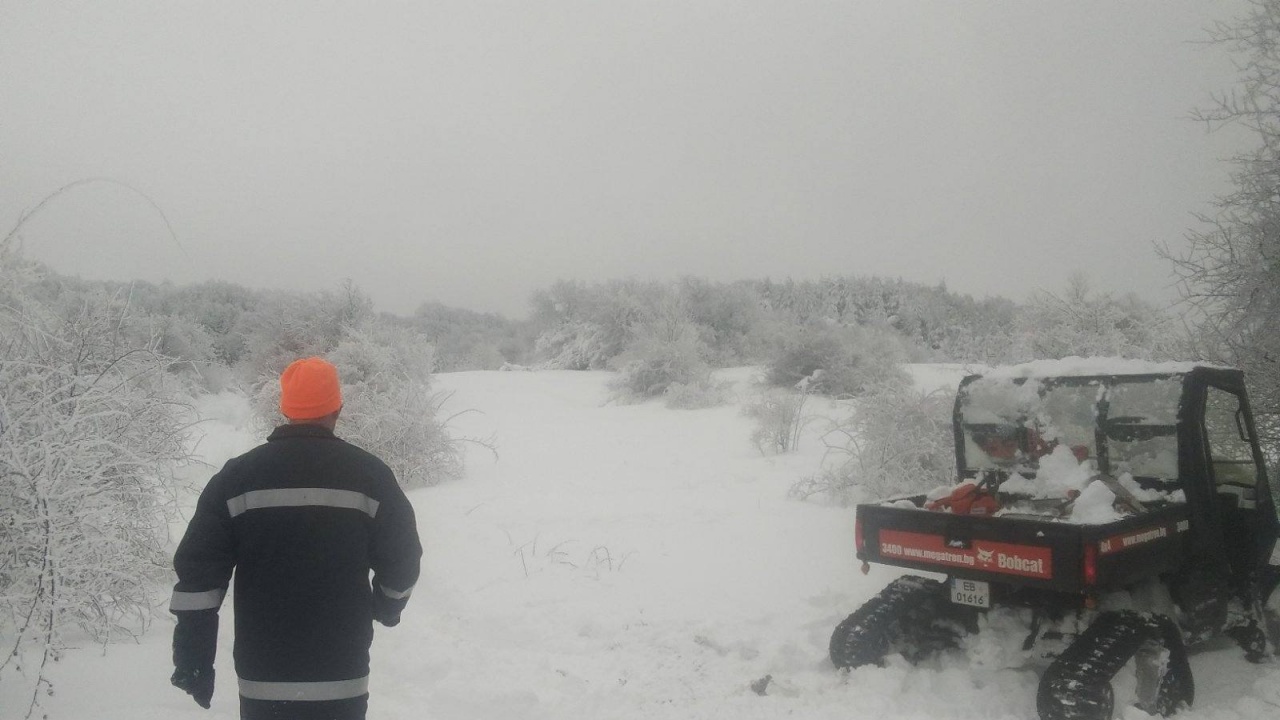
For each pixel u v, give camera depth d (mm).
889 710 4621
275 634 2889
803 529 8461
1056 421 5637
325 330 20047
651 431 16625
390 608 3111
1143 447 5301
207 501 2955
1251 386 7258
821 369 20312
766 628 5879
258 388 18625
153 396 6203
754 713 4637
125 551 5371
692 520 9008
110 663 4672
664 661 5355
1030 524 4418
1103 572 4273
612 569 7305
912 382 14172
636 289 33312
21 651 4582
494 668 5270
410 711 4641
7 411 4605
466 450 14086
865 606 5266
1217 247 7293
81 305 6121
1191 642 5148
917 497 5570
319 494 2982
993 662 4980
